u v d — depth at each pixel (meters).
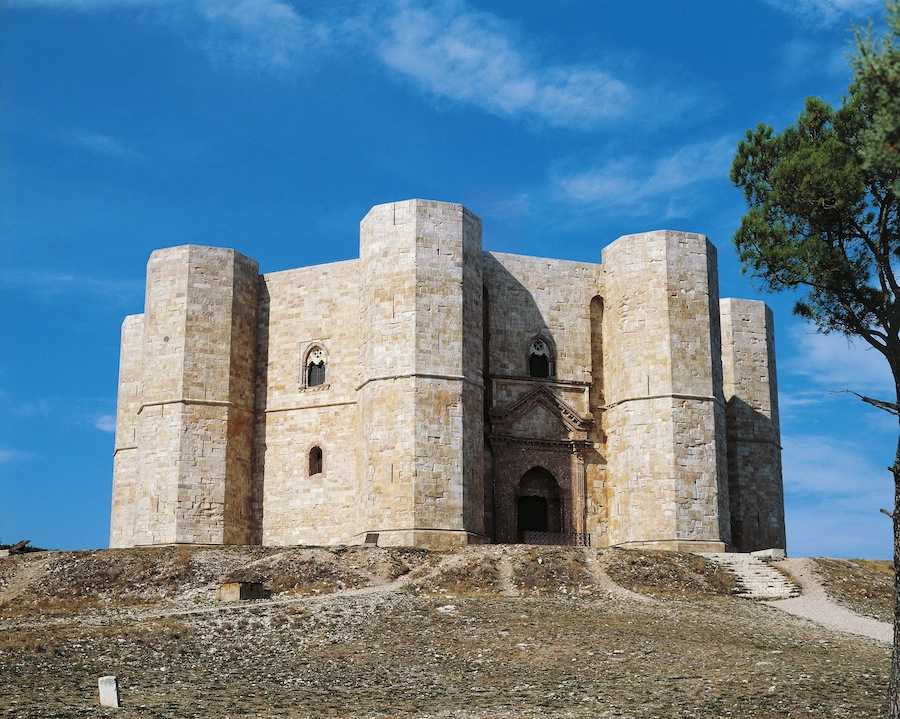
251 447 69.00
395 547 57.25
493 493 66.50
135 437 77.81
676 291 66.44
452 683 35.47
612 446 68.06
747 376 74.69
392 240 63.97
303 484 67.50
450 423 62.31
